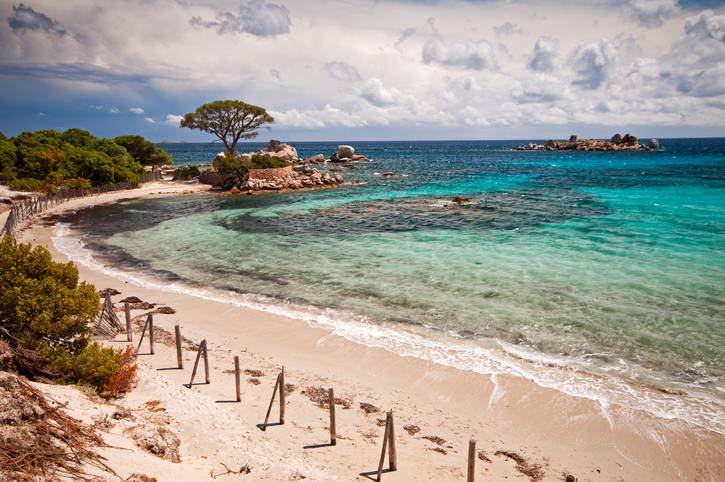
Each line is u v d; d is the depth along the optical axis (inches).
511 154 7126.0
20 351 457.4
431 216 1668.3
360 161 4842.5
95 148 2847.0
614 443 458.0
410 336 692.7
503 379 571.5
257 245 1286.9
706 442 455.5
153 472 327.6
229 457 393.4
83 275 1013.8
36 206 1824.6
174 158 6368.1
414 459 420.8
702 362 603.5
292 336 701.9
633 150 6993.1
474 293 860.0
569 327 709.3
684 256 1055.0
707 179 2741.1
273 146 4431.6
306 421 480.4
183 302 850.8
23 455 282.5
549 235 1311.5
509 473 409.7
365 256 1140.5
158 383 515.2
